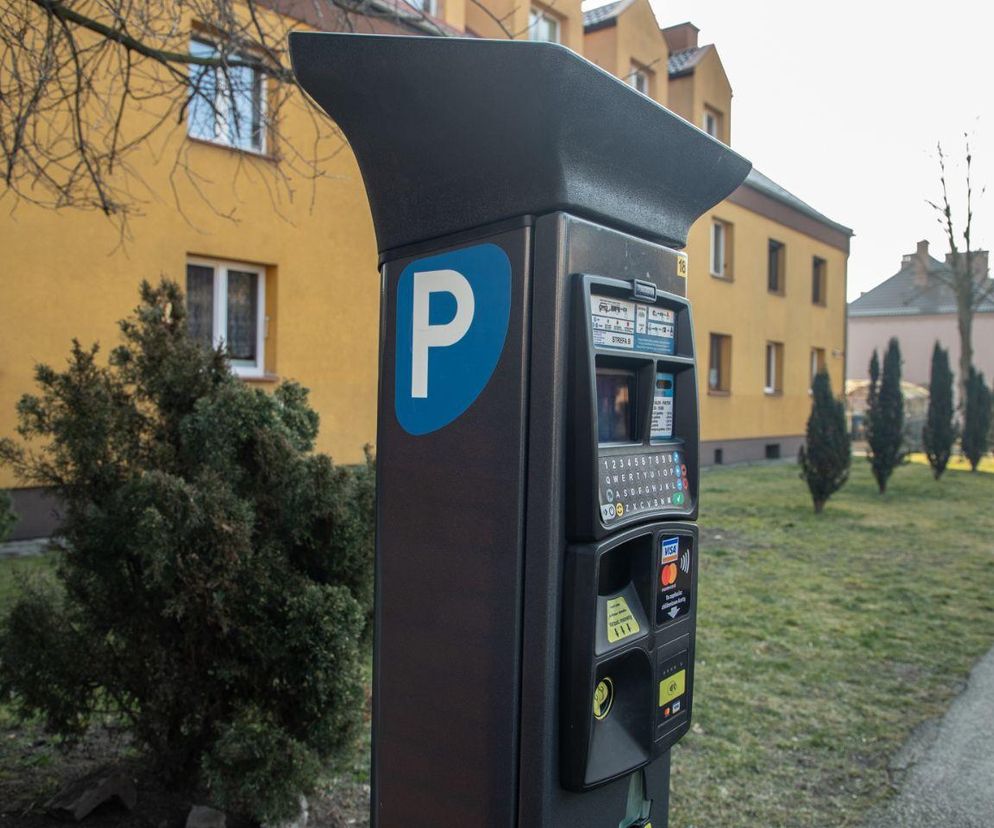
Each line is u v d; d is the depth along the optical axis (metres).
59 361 7.55
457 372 1.52
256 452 2.51
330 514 2.49
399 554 1.61
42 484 2.53
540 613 1.43
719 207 18.00
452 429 1.53
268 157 8.74
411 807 1.60
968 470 19.52
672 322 1.74
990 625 5.72
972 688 4.47
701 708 4.10
